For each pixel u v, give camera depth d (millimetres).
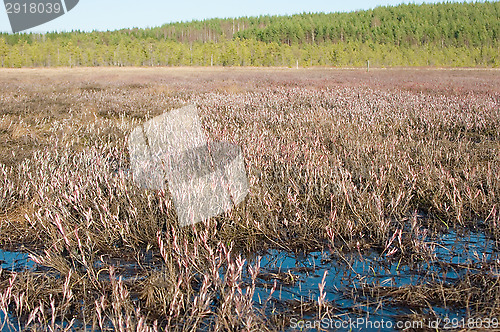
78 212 4012
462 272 3148
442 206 4363
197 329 2533
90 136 7797
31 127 8891
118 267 3297
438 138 7582
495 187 4633
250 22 123188
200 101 12500
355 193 4402
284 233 3826
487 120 8844
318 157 5676
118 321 2404
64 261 3291
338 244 3711
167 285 2887
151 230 3803
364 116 9375
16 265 3355
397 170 5398
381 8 114812
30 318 2398
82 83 20297
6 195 4645
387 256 3457
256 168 5156
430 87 18125
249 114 9797
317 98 13055
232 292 2574
